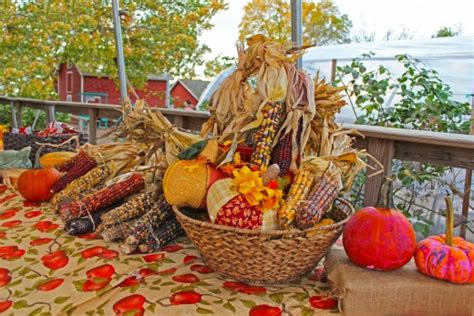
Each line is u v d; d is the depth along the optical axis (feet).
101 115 11.11
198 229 3.29
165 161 4.60
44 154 6.93
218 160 3.74
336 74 10.72
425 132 4.98
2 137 7.91
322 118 4.14
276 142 3.80
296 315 3.04
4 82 20.38
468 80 10.48
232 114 4.37
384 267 3.12
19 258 3.89
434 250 3.08
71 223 4.44
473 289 3.03
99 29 19.53
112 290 3.35
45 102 13.41
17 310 3.10
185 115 8.32
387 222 3.15
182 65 19.12
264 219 3.18
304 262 3.31
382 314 3.02
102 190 4.75
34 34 19.93
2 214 5.15
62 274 3.60
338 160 3.92
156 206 4.20
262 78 3.92
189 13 18.29
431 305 3.03
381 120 9.80
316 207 3.24
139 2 18.12
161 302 3.16
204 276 3.56
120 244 4.19
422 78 9.52
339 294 3.09
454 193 7.50
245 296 3.24
